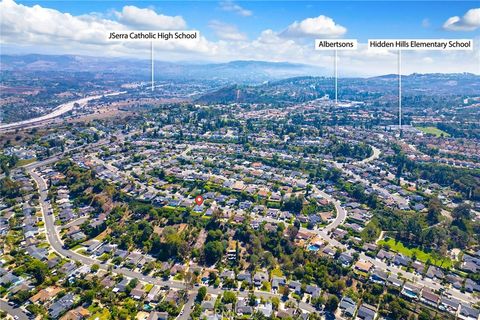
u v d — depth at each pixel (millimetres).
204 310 199500
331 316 199625
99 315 195250
